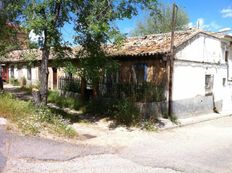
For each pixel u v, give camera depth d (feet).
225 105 63.10
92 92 54.24
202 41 54.65
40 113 33.50
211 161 27.02
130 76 51.24
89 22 37.04
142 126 40.55
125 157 26.00
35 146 24.68
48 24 36.06
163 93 47.19
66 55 42.39
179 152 29.48
